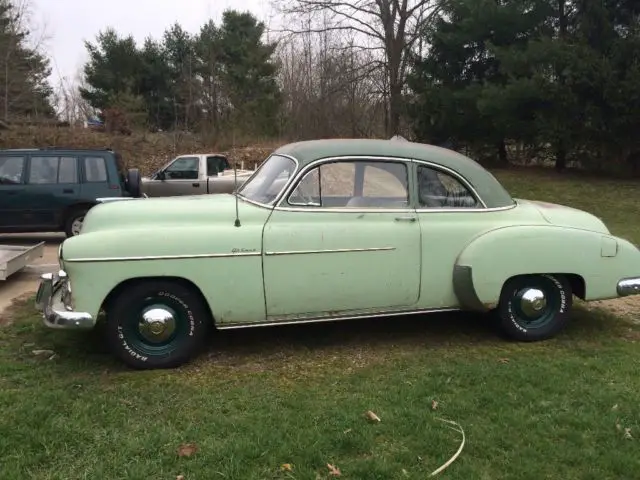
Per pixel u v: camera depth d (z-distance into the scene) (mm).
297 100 24938
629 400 3773
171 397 3822
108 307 4242
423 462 3068
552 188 16578
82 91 35625
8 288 6941
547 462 3061
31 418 3445
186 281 4301
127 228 4258
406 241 4617
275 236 4340
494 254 4676
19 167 10000
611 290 4957
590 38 16750
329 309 4535
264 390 3955
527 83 16250
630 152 17047
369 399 3785
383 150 4660
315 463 3043
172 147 23000
